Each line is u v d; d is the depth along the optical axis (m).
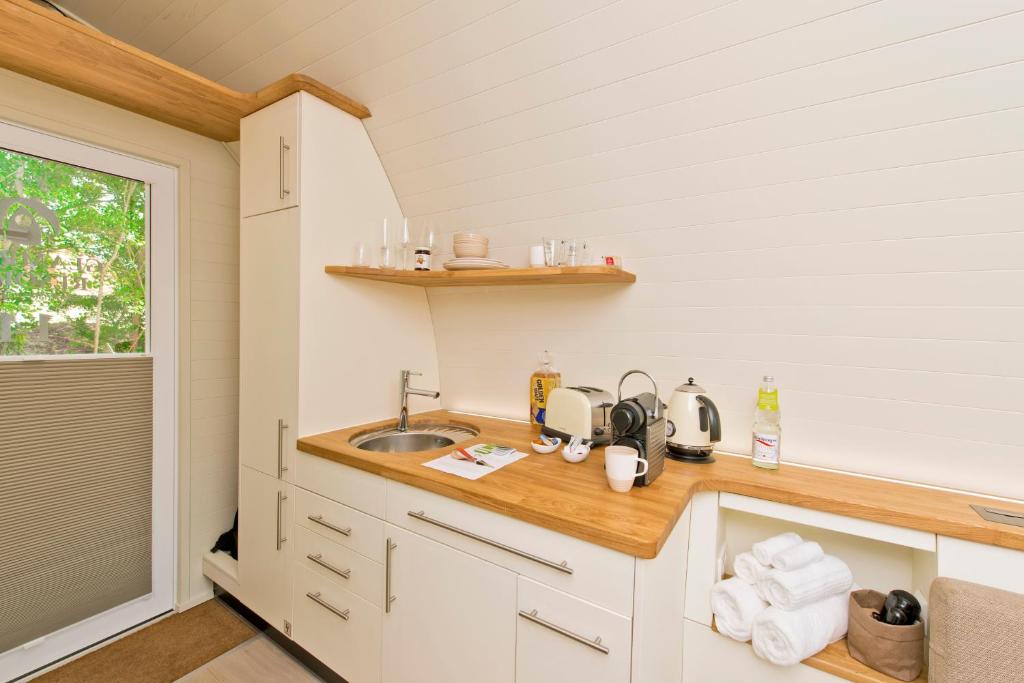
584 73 1.27
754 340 1.41
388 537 1.36
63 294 1.69
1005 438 1.12
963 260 1.05
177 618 1.98
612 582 0.93
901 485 1.24
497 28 1.28
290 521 1.67
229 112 1.79
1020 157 0.93
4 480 1.55
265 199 1.72
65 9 1.68
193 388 2.07
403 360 2.08
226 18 1.57
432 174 1.80
